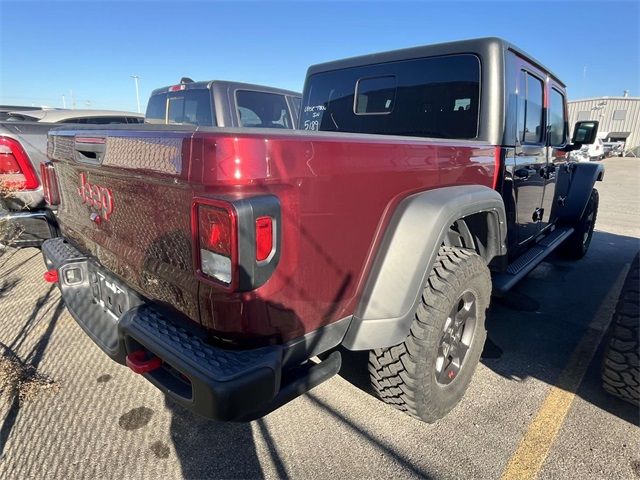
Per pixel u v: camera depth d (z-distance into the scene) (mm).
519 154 3184
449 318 2322
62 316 3588
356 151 1759
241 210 1359
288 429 2340
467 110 3008
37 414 2422
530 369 2967
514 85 3045
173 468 2070
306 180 1566
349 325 1915
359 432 2320
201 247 1479
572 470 2072
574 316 3848
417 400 2195
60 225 2857
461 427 2367
